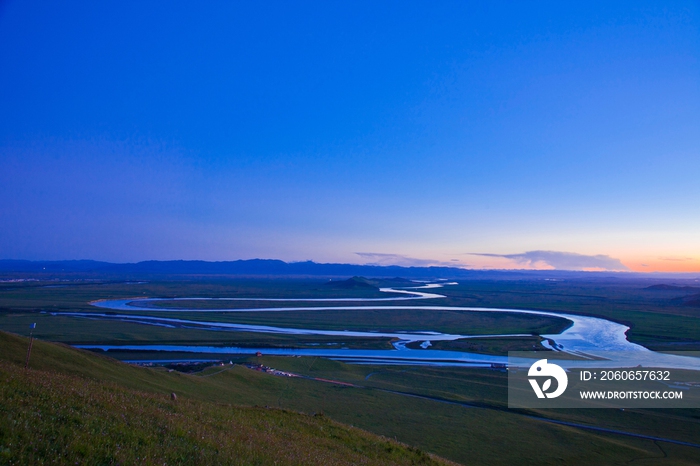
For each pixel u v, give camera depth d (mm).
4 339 46500
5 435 12562
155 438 15945
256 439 20953
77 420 15523
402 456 27953
